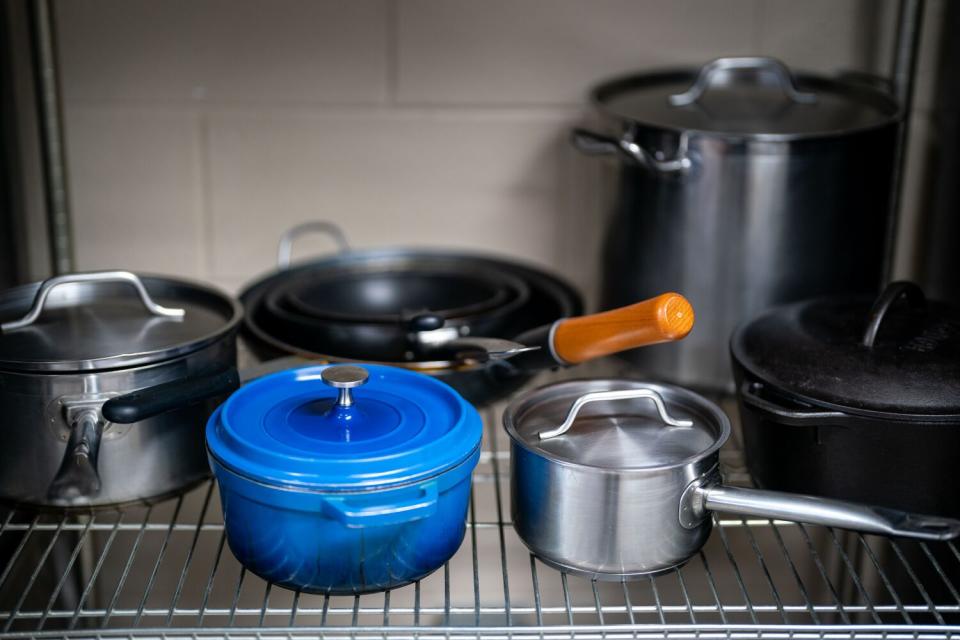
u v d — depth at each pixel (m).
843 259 0.96
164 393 0.75
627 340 0.78
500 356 0.85
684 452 0.73
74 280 0.84
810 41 1.20
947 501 0.75
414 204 1.25
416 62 1.20
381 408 0.76
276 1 1.18
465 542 1.13
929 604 0.73
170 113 1.21
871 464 0.75
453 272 1.11
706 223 0.94
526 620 1.09
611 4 1.19
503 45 1.20
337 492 0.66
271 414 0.75
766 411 0.75
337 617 1.11
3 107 1.15
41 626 0.69
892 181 0.99
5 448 0.78
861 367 0.78
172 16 1.17
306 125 1.22
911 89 1.11
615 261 1.03
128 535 1.14
